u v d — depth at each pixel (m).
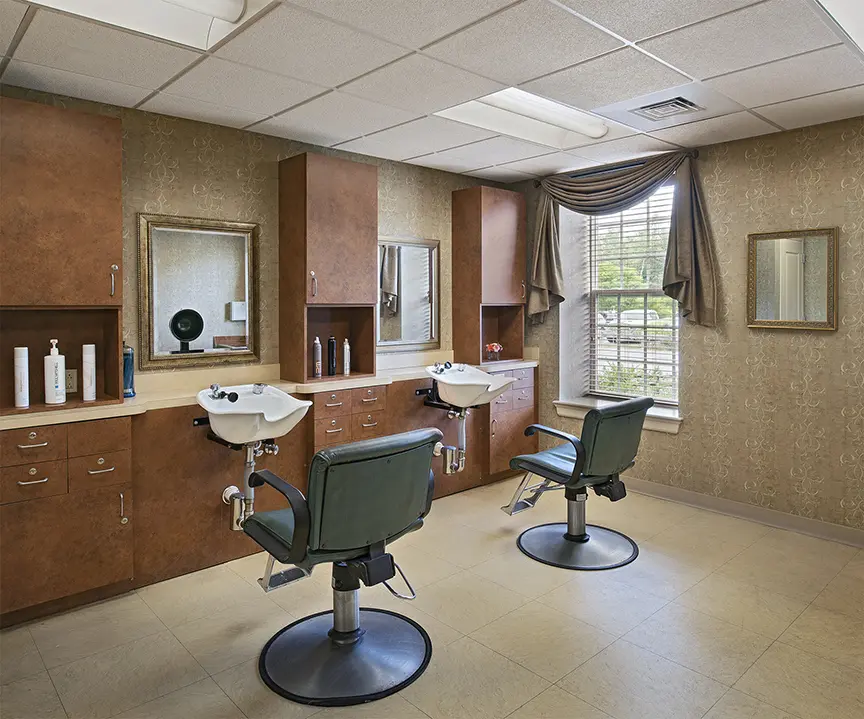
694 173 4.12
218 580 3.18
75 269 2.79
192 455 3.22
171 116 3.35
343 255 3.78
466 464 4.67
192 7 2.10
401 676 2.33
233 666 2.43
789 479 3.85
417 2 2.11
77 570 2.80
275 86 2.90
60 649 2.54
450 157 4.31
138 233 3.27
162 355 3.39
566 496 3.57
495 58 2.59
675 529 3.85
